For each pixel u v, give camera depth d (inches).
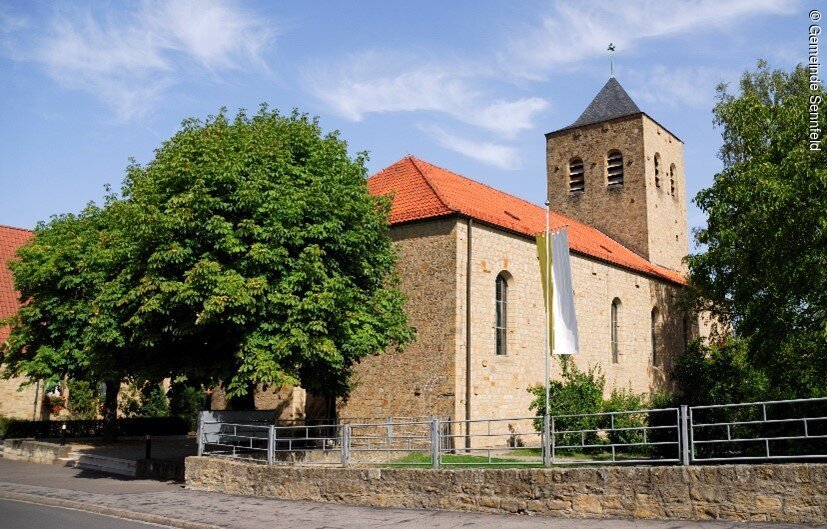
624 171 1632.6
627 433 909.8
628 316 1391.5
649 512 453.1
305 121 849.5
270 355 687.7
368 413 1007.6
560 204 1720.0
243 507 578.2
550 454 536.7
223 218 705.6
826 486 401.4
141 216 705.0
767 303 723.4
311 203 738.8
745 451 717.9
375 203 890.7
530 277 1114.1
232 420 781.3
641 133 1616.6
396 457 884.0
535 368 1095.0
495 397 1000.9
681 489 444.8
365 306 818.8
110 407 1229.7
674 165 1765.5
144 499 631.2
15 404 1424.7
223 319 674.2
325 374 804.6
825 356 688.4
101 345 807.1
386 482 569.6
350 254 794.2
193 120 831.1
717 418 756.6
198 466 701.9
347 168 821.9
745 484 424.8
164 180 733.9
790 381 725.9
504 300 1070.4
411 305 994.1
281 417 1160.2
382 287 897.5
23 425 1306.6
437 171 1203.9
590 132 1692.9
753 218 740.7
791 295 704.4
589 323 1254.9
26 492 694.5
